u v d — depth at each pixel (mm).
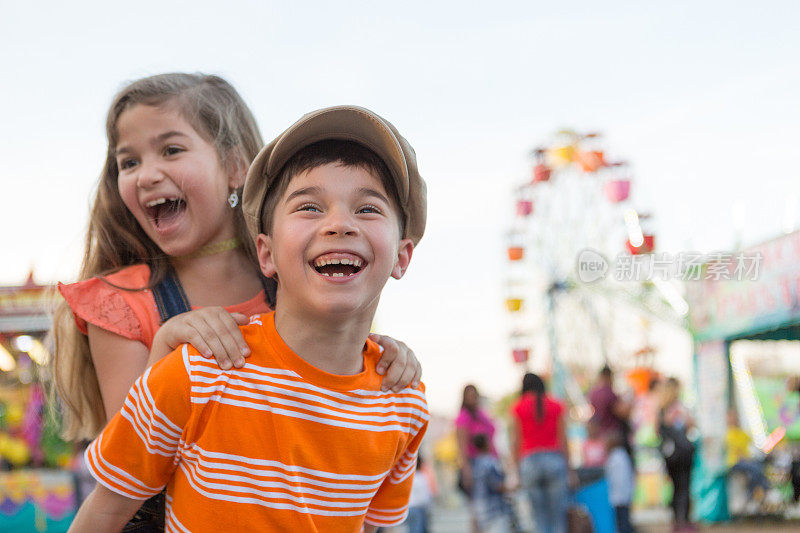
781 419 10617
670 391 8758
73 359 1773
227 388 1368
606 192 18797
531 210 20875
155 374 1370
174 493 1418
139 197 1728
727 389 9977
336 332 1394
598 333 20359
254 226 1497
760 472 9727
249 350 1396
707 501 9781
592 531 6203
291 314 1395
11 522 5922
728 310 9641
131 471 1391
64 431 1938
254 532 1360
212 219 1761
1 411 6789
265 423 1372
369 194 1393
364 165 1406
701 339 10352
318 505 1406
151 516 1582
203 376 1356
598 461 6844
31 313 6855
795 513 9953
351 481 1429
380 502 1640
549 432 6246
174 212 1736
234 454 1359
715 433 9969
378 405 1483
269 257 1479
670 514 10242
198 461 1362
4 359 7020
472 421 7934
